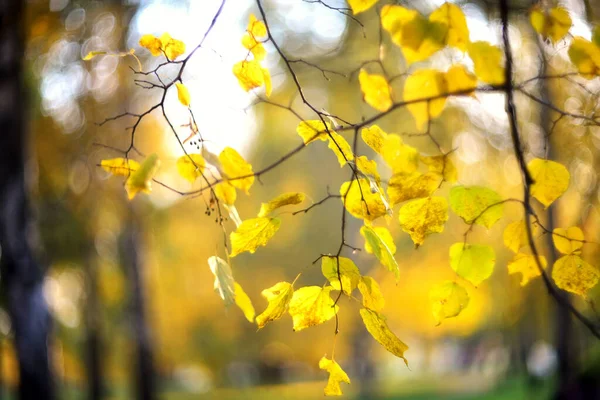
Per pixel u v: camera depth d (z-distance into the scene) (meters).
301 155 19.59
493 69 1.62
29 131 7.04
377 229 1.74
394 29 1.57
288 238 24.83
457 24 1.55
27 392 6.32
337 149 1.72
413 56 1.59
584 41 1.64
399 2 1.66
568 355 7.42
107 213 10.91
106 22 6.79
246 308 1.72
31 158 7.34
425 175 1.61
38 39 6.93
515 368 14.55
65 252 9.45
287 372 33.38
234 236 1.68
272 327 23.73
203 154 1.80
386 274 17.67
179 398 21.23
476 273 1.67
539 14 1.69
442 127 5.79
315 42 7.32
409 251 17.19
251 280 24.84
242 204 16.59
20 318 6.33
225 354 22.86
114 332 14.20
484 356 20.59
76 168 8.75
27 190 6.46
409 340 35.00
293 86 6.56
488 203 1.63
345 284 1.63
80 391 16.50
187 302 20.81
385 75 1.80
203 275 19.48
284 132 15.24
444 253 17.19
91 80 7.91
